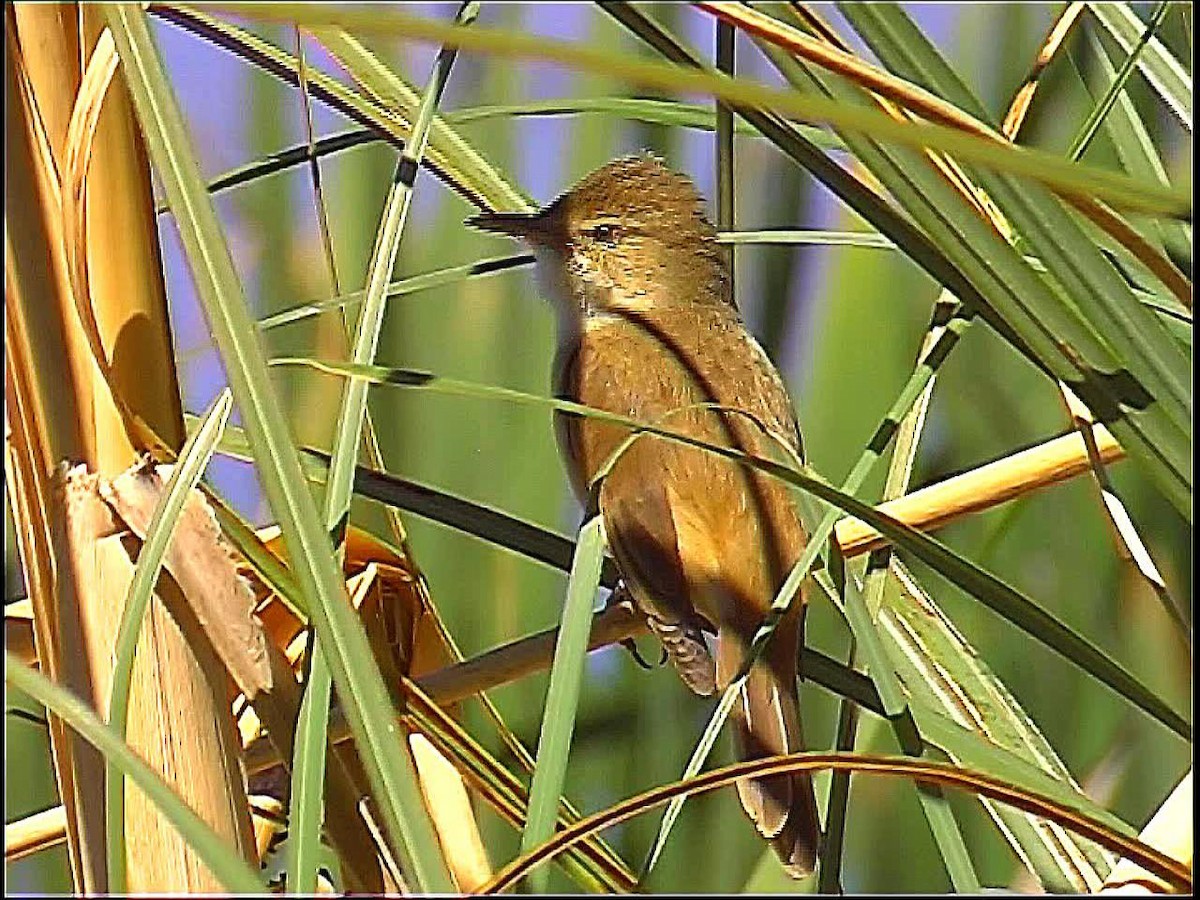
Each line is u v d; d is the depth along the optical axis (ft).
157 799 8.92
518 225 24.61
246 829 12.64
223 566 12.99
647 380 21.81
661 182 24.68
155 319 13.70
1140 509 24.06
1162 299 15.06
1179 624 13.94
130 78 10.90
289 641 16.34
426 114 12.97
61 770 12.80
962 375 25.21
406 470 24.02
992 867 24.12
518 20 24.18
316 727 10.28
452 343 24.50
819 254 25.23
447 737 15.52
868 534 16.48
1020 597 11.82
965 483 16.66
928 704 15.31
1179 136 19.06
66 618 12.89
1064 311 11.39
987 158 8.77
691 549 19.79
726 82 8.49
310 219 24.67
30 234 12.98
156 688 12.52
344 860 12.99
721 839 23.06
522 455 24.39
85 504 12.92
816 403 24.82
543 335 24.97
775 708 18.49
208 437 11.62
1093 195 10.26
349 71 16.93
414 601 17.21
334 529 11.69
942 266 12.26
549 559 15.52
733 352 22.63
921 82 11.39
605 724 23.40
